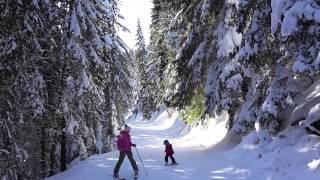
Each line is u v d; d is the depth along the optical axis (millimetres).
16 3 11578
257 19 12930
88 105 17109
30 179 14984
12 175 12297
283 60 12359
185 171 13984
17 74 12508
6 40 11781
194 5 17719
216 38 15875
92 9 15734
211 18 16938
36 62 14867
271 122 13773
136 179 13383
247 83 15844
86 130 17328
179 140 29766
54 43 14500
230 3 14727
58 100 15812
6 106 12117
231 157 14914
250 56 12938
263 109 13242
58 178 14836
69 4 14312
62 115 15773
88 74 15773
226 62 15867
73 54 14328
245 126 15102
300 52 10898
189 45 18031
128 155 13633
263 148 13422
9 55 11797
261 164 12594
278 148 12781
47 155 16938
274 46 12672
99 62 15531
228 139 17703
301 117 13117
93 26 15141
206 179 12523
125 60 24500
